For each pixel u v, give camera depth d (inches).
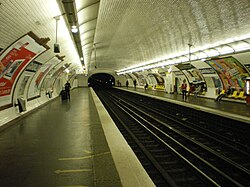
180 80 1025.5
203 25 418.6
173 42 577.9
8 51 256.7
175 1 340.5
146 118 652.1
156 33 525.7
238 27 392.5
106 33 557.0
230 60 585.9
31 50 313.9
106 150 211.3
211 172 258.7
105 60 1376.7
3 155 201.0
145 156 315.3
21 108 384.5
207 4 334.3
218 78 727.1
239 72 609.3
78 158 190.9
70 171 164.4
